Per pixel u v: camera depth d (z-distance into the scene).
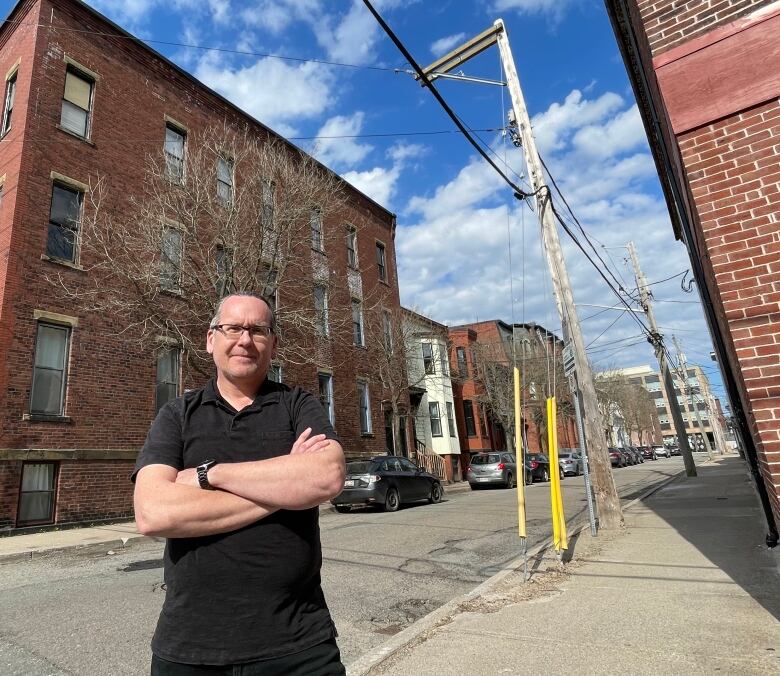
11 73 13.33
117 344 13.06
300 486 1.61
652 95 6.92
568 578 5.76
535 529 9.84
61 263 12.23
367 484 12.95
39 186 12.23
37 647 4.22
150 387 13.61
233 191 13.41
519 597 5.20
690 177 4.56
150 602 5.42
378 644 4.40
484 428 32.38
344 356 21.19
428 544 8.48
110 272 13.02
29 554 8.38
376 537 9.15
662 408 105.75
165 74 15.87
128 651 4.14
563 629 4.19
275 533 1.64
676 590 5.02
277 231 13.52
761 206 4.21
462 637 4.16
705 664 3.38
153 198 13.98
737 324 4.17
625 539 7.73
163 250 12.62
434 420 27.69
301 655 1.59
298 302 18.17
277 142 18.41
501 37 10.05
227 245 12.61
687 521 8.97
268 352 2.01
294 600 1.65
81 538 9.84
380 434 22.27
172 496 1.57
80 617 4.95
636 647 3.73
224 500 1.58
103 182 13.53
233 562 1.59
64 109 13.26
